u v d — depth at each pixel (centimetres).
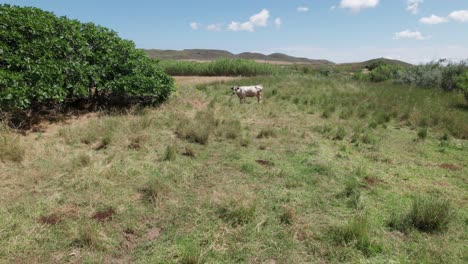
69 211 343
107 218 336
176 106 880
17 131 562
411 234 327
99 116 724
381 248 302
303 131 718
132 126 636
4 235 288
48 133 590
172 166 480
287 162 533
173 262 274
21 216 320
